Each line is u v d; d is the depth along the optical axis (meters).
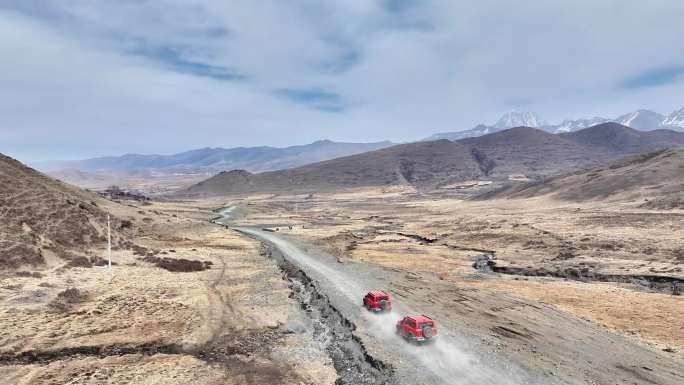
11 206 63.75
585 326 40.94
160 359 31.72
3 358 30.05
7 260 51.50
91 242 70.75
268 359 32.97
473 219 141.88
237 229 140.75
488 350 32.97
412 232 133.00
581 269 69.75
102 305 42.91
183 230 118.38
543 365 30.36
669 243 78.38
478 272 73.00
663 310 47.53
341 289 52.72
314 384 28.89
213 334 37.59
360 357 32.56
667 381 28.61
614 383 27.81
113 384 27.23
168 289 51.31
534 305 47.91
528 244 95.31
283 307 47.25
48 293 44.62
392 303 46.06
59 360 30.50
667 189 138.00
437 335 35.88
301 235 121.75
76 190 109.81
